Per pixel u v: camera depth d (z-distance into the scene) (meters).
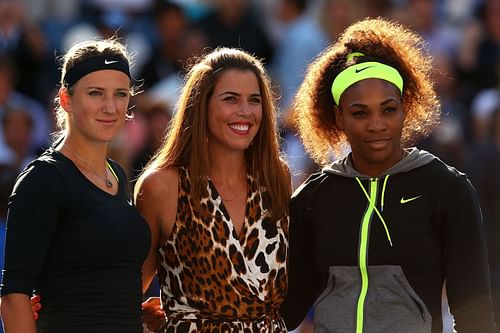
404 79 17.78
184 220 17.80
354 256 17.20
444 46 36.34
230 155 18.09
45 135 34.19
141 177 18.06
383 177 17.39
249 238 17.97
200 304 17.67
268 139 18.23
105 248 16.45
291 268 18.17
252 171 18.23
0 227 21.72
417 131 18.72
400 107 17.30
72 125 16.92
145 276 18.06
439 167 17.30
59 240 16.44
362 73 17.30
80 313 16.33
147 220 17.89
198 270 17.72
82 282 16.39
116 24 35.88
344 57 17.78
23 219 16.25
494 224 28.25
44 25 39.03
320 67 18.05
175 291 17.83
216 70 17.95
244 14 37.00
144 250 16.95
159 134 30.31
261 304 17.78
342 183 17.64
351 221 17.36
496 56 36.09
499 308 27.16
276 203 18.05
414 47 18.03
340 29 35.25
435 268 17.12
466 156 29.42
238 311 17.67
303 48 35.34
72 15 40.31
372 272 17.12
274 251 18.03
